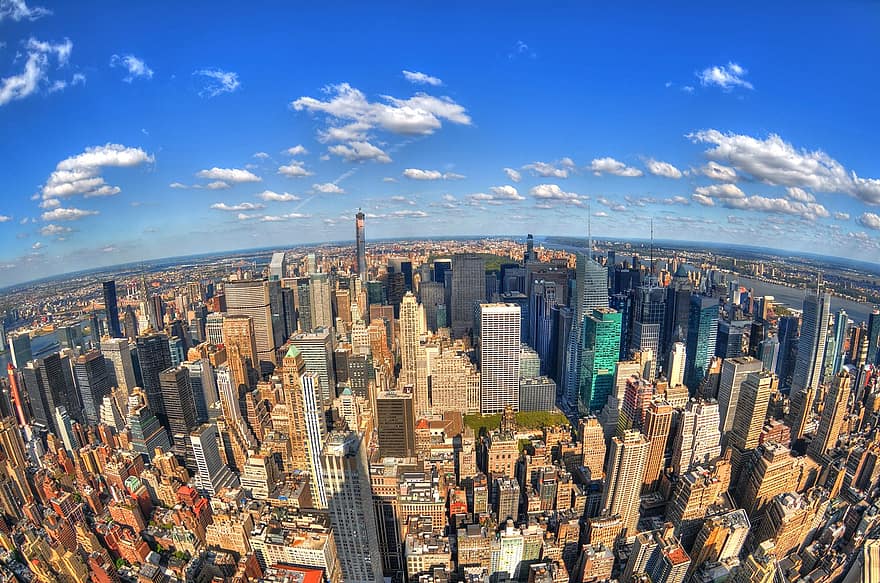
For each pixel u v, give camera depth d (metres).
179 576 167.62
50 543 166.00
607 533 174.12
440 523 180.88
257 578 155.25
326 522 162.62
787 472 190.12
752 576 137.50
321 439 196.75
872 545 131.12
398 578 170.12
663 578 147.12
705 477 185.00
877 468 194.12
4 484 195.88
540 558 170.25
